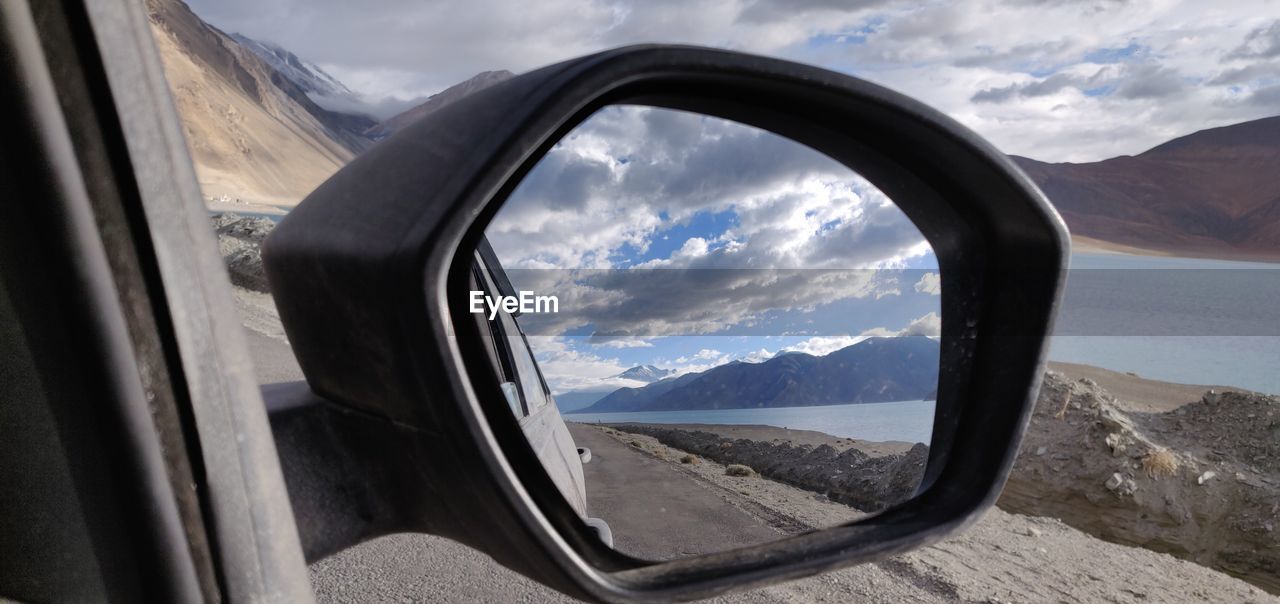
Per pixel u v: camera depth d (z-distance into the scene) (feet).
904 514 2.79
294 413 2.49
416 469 2.28
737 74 2.18
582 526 2.55
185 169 2.08
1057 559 21.83
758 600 14.05
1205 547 49.32
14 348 1.93
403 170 2.19
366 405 2.32
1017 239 2.64
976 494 2.71
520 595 12.62
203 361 2.06
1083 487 50.49
